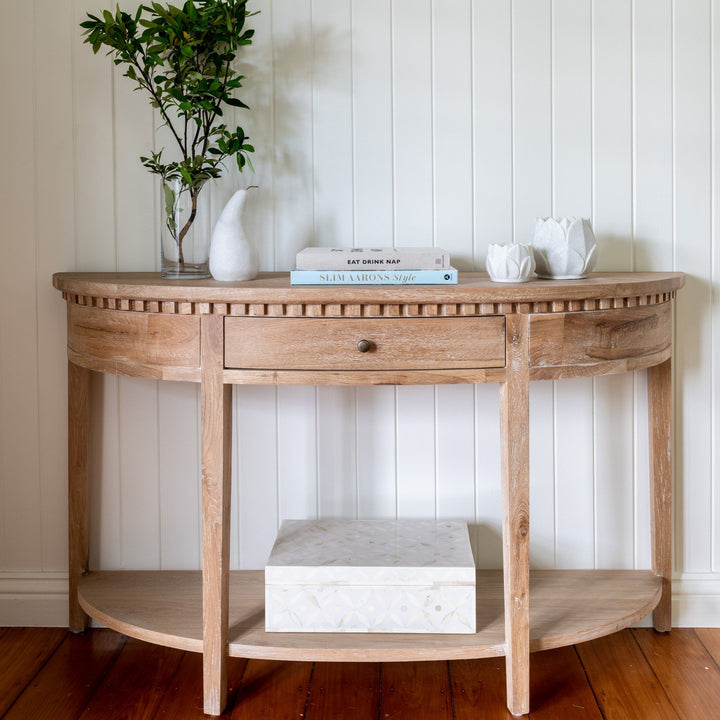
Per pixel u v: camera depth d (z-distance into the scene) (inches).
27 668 78.5
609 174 82.6
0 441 86.0
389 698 73.7
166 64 82.4
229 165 82.8
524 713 70.6
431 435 85.0
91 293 71.2
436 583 72.0
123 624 74.4
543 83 82.0
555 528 86.0
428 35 81.7
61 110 83.0
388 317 66.4
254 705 72.6
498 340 67.1
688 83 81.7
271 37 81.7
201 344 67.7
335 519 85.1
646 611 77.0
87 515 85.0
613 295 68.1
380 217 83.2
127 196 83.7
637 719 70.2
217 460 68.4
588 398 84.9
